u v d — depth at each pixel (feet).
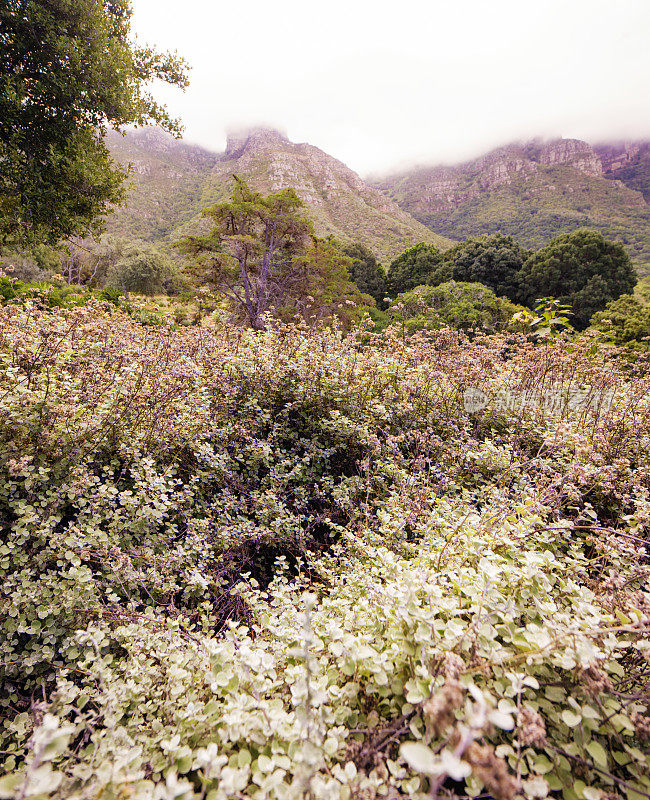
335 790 3.03
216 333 17.98
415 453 11.80
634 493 8.86
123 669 5.49
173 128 34.99
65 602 6.14
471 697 3.70
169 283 168.14
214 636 6.86
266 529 8.79
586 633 4.00
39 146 26.27
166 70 34.24
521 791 3.32
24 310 12.75
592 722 3.56
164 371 12.27
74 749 4.68
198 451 10.32
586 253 98.58
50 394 8.56
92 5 25.82
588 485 9.25
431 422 13.28
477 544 5.92
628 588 5.69
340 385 13.07
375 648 4.54
